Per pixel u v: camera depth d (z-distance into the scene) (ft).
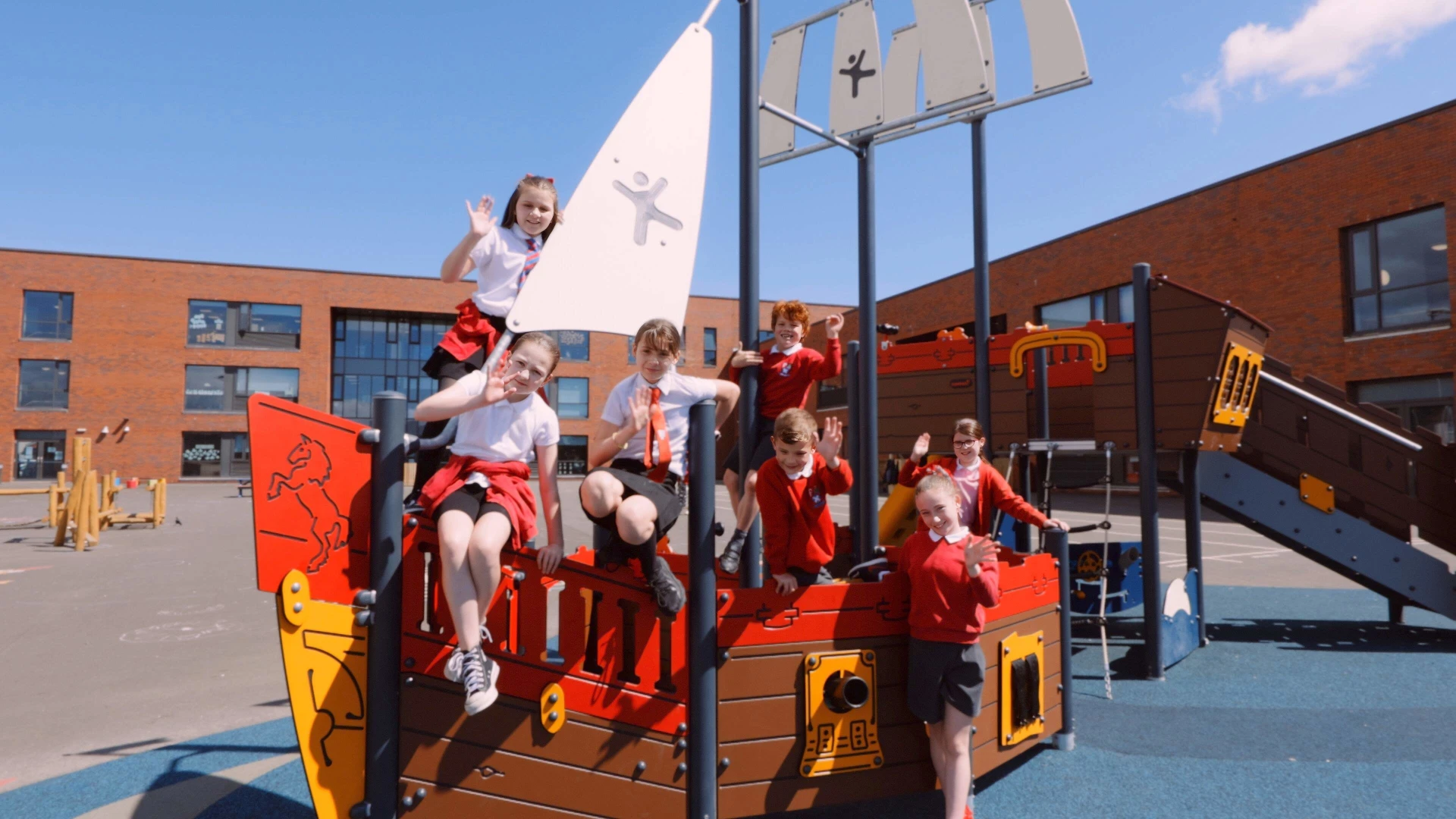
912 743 10.70
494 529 7.77
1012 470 21.30
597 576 8.95
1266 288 59.47
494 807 8.29
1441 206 49.75
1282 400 23.44
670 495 8.80
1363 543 22.41
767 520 10.61
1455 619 22.35
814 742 9.97
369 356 130.00
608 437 9.07
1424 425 50.60
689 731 9.39
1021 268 82.43
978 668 10.07
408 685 7.98
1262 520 22.66
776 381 12.14
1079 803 11.61
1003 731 11.91
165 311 115.24
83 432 110.93
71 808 11.68
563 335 136.98
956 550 10.24
